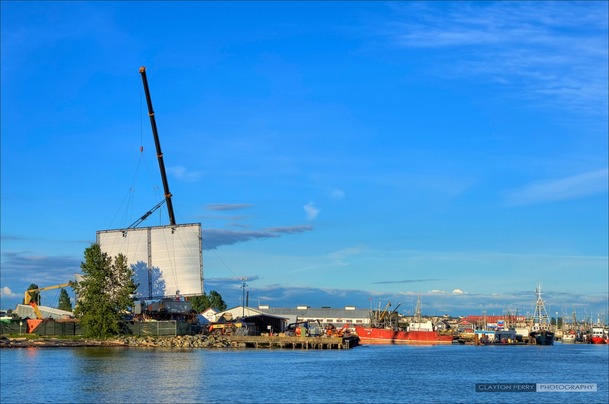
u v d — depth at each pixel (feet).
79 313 603.67
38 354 495.82
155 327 629.92
